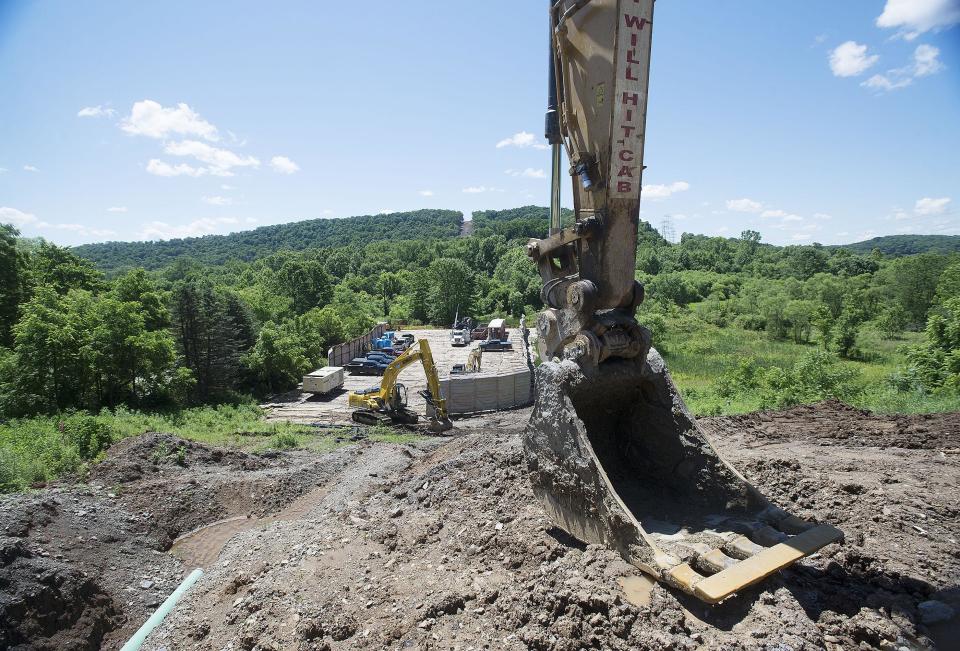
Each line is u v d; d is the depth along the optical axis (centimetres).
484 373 3634
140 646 672
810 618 438
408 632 495
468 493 800
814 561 533
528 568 554
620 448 662
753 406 1906
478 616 496
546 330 652
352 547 716
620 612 441
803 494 714
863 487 722
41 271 4166
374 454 1552
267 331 3762
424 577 591
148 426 2172
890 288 6488
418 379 3934
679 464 609
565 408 563
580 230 568
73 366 2594
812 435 1115
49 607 729
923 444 991
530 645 442
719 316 6869
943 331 2084
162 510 1170
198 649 590
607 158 548
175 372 2984
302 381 3697
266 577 685
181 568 996
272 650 521
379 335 6303
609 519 510
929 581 497
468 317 7800
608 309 599
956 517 645
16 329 2584
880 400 1728
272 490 1323
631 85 530
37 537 915
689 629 421
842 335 4450
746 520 536
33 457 1373
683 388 2786
